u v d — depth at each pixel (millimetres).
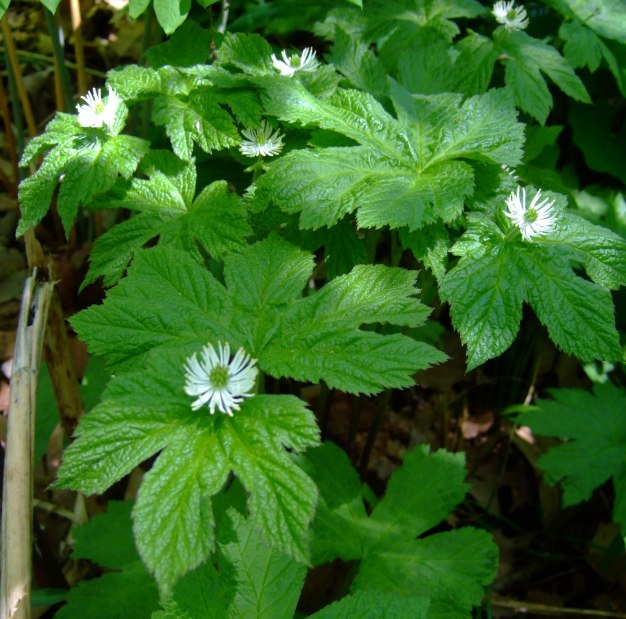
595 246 248
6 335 439
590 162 431
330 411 421
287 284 239
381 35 355
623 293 376
